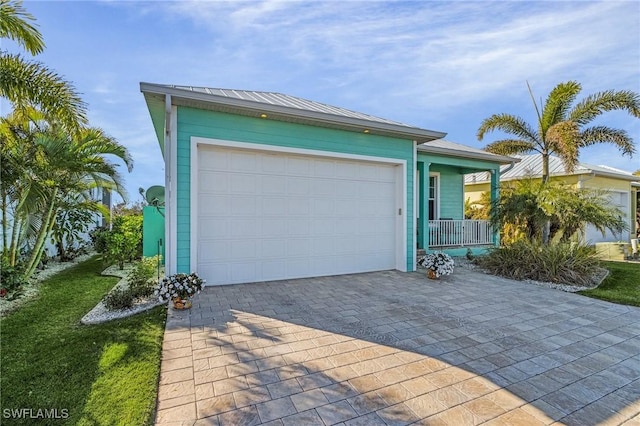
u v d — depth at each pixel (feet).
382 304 15.93
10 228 19.53
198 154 18.47
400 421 7.21
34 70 15.98
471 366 9.76
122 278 21.65
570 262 22.36
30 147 17.78
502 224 28.58
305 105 24.56
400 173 24.64
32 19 15.23
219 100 17.16
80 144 19.45
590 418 7.44
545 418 7.40
